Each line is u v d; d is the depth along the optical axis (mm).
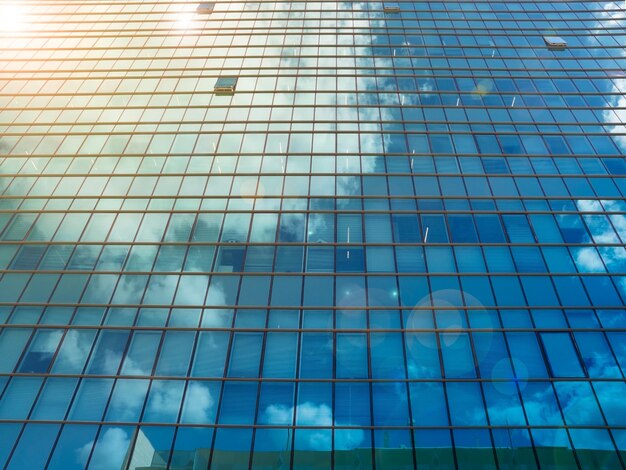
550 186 29281
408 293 24109
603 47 40688
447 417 19953
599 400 20375
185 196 29125
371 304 23672
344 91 36406
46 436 19656
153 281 24938
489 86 36812
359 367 21500
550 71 38281
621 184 29453
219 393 20781
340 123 33656
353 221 27625
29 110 35812
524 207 28141
